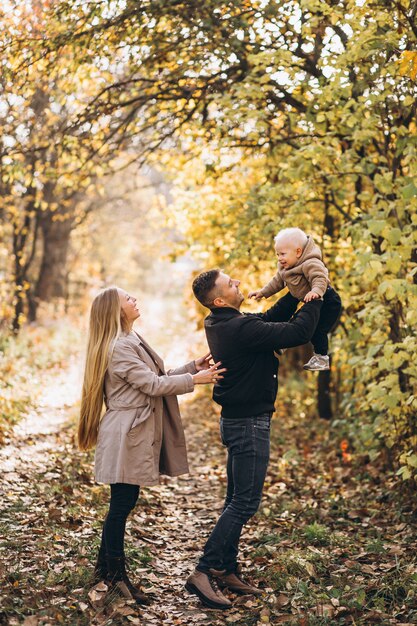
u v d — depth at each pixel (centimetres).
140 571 443
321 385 991
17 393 1058
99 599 384
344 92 611
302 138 733
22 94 844
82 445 416
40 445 796
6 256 1905
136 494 409
